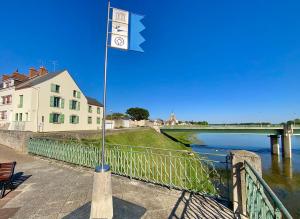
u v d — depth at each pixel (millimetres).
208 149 40844
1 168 5180
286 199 14820
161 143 33688
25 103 25266
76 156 8836
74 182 6145
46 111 26297
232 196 4250
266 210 2729
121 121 60656
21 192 5301
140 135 32969
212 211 4172
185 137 67750
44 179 6480
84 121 34125
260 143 61906
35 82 26484
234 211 4113
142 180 6293
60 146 9797
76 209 4250
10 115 27438
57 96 28109
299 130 35031
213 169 5297
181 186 5703
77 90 32406
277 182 19078
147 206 4410
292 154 37844
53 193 5211
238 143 61719
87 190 5422
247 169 3855
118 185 5812
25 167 8273
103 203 3354
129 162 7172
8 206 4438
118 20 3680
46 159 9992
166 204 4516
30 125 24094
